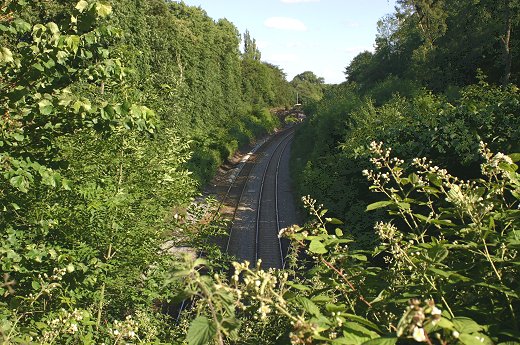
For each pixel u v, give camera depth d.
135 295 7.33
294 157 36.94
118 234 6.96
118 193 7.02
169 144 8.35
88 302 6.77
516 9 22.84
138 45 31.83
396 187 10.61
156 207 8.10
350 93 31.95
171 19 42.00
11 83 4.42
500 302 2.60
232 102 59.91
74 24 4.61
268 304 2.48
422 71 29.88
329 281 3.10
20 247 4.67
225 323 2.18
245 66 80.62
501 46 24.77
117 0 29.09
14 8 4.55
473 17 25.98
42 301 5.27
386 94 27.62
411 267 2.71
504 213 2.84
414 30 39.41
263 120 66.56
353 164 15.86
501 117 10.16
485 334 2.23
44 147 4.74
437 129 10.79
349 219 13.86
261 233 20.02
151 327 5.17
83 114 4.30
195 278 2.24
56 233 6.58
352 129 19.91
